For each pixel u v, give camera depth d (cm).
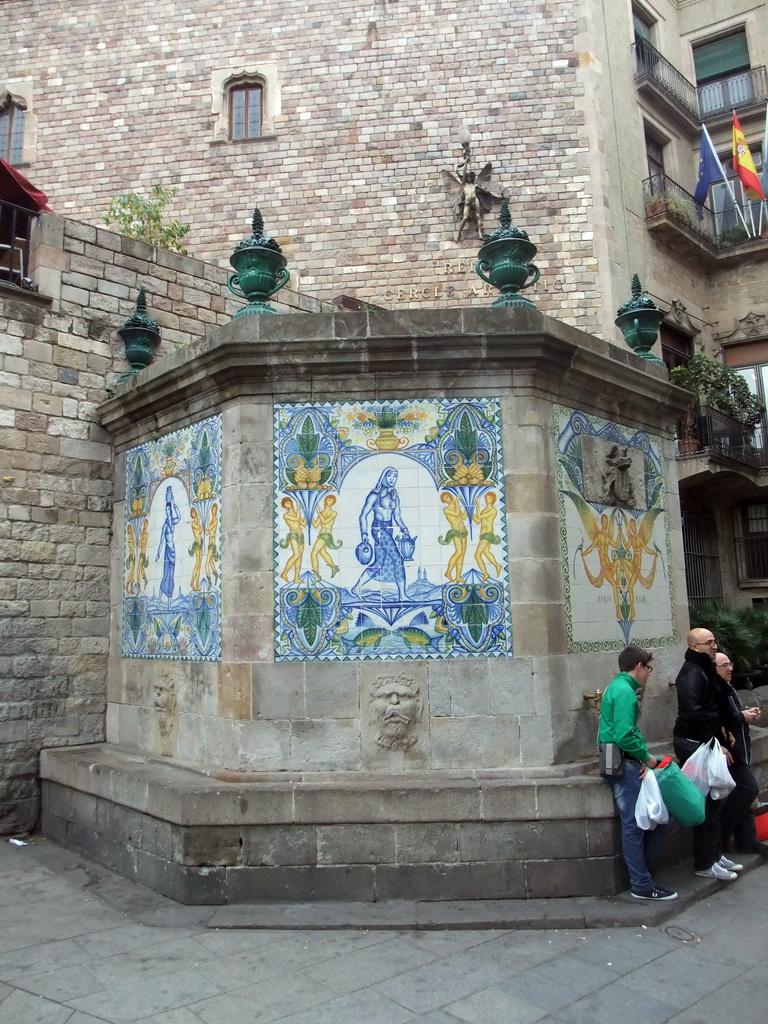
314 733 595
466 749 591
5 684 802
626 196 1845
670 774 556
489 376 633
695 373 1739
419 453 626
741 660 1289
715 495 1862
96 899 591
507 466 622
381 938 507
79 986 450
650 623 725
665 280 1906
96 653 859
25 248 991
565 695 610
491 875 557
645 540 739
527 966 467
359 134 1877
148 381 739
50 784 788
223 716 615
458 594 608
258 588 611
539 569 608
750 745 717
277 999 432
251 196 1894
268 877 562
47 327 877
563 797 561
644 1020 409
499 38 1873
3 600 811
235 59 1953
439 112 1859
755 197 1912
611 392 709
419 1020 409
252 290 666
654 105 2009
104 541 881
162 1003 429
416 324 629
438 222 1819
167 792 588
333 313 632
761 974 459
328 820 561
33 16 2042
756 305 1988
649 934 512
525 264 676
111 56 2000
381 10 1916
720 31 2162
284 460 626
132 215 1700
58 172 1973
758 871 648
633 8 2084
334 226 1848
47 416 862
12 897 602
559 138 1814
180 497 721
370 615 607
